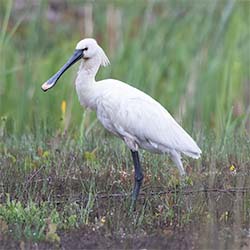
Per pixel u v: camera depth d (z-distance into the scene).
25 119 24.83
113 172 18.59
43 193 17.30
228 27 26.25
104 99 17.73
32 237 15.50
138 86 25.72
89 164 18.91
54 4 32.78
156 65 26.53
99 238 15.66
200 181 17.88
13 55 27.69
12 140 21.39
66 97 25.42
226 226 16.31
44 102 25.27
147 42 26.91
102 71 26.50
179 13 27.75
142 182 17.44
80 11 32.34
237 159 19.16
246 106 25.94
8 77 26.08
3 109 25.64
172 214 16.44
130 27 28.17
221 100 24.86
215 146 20.16
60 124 22.73
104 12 28.83
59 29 31.27
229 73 25.30
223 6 27.53
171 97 26.20
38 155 19.58
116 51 27.53
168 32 27.34
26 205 16.92
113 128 18.05
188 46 27.12
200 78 25.73
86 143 20.62
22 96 25.06
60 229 15.93
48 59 27.67
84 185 17.69
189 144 17.72
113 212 16.59
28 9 27.91
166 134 17.64
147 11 27.56
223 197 17.33
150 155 19.45
